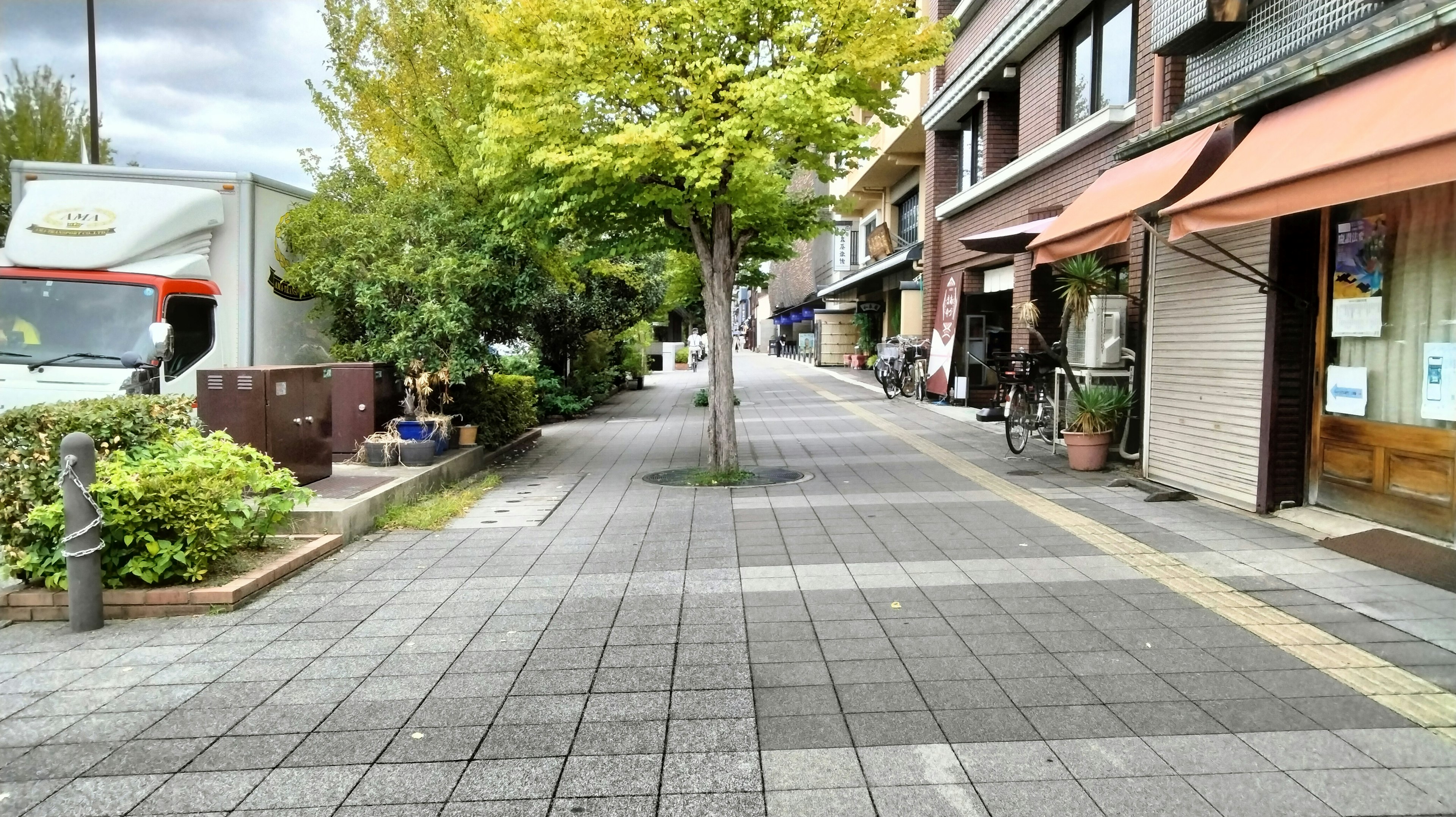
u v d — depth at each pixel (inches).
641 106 352.5
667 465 458.0
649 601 212.7
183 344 384.8
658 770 130.8
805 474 399.2
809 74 336.2
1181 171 262.1
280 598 220.7
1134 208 273.0
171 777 131.3
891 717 146.6
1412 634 175.5
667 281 856.3
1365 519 253.4
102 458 226.5
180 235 391.2
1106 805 118.6
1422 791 120.0
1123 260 444.1
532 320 607.8
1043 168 549.0
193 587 213.6
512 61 352.5
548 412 724.0
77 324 362.9
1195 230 238.1
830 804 120.3
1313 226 270.1
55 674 172.9
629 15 331.9
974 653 172.9
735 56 354.9
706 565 244.4
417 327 411.2
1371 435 250.7
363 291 406.0
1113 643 175.9
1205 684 155.5
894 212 1181.1
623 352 1050.7
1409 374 238.5
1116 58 473.7
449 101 478.0
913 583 220.7
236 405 299.7
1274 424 276.2
